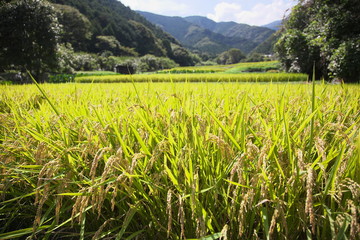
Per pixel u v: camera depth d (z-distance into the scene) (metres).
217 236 1.20
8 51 28.28
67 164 1.54
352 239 1.02
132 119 2.11
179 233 1.57
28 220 2.24
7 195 2.22
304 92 3.45
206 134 1.55
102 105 2.56
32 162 1.86
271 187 1.30
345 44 14.46
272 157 1.44
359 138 1.30
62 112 2.35
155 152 1.44
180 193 1.45
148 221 1.61
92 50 96.31
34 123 2.21
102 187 1.26
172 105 2.44
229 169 1.45
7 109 3.40
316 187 1.41
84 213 1.49
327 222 1.33
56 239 1.96
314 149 1.69
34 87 5.70
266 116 2.11
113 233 1.77
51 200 1.89
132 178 1.35
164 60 100.38
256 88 3.87
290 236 1.43
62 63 32.84
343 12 15.87
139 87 5.06
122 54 102.81
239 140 1.70
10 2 28.11
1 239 1.29
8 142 2.00
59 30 30.73
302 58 20.25
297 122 1.96
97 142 1.74
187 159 1.60
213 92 3.33
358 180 1.29
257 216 1.58
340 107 2.45
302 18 22.09
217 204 1.60
